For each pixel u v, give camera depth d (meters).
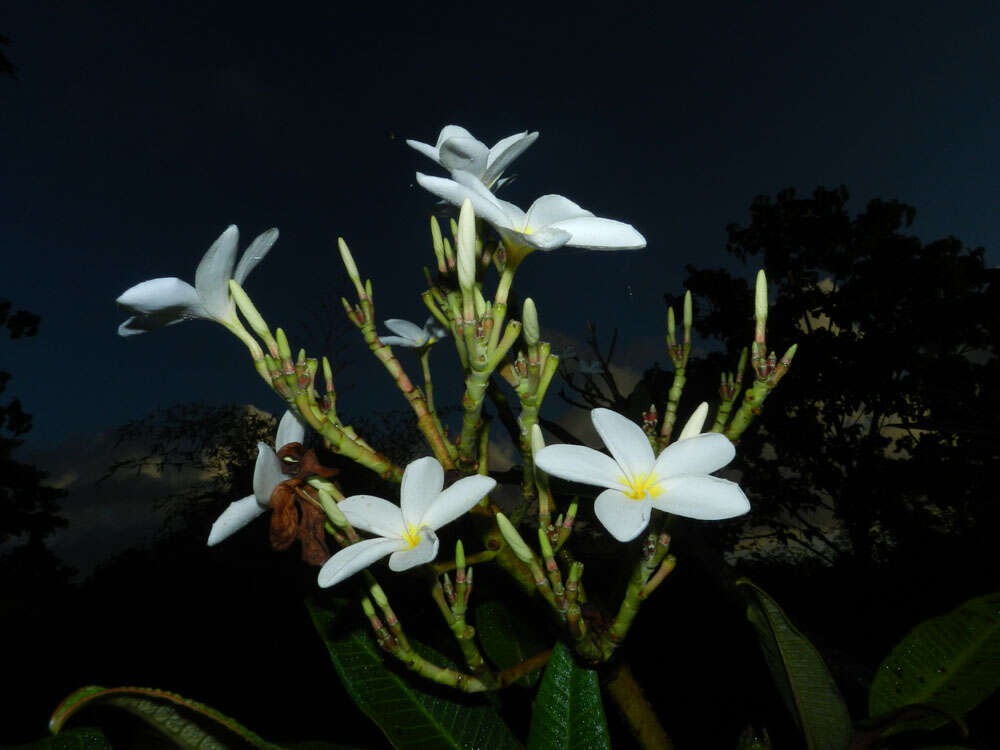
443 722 0.27
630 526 0.20
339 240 0.25
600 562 0.46
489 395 0.31
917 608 1.25
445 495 0.23
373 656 0.28
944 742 0.26
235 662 0.88
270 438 1.87
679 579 0.71
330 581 0.21
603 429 0.23
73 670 0.90
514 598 0.35
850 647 1.13
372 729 0.66
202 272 0.24
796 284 2.21
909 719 0.24
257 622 0.96
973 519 1.57
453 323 0.25
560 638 0.25
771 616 0.25
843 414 2.05
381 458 0.24
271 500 0.24
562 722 0.24
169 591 1.10
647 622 0.69
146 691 0.19
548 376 0.24
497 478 0.40
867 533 1.91
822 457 2.02
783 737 0.37
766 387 0.23
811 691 0.25
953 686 0.26
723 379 0.24
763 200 2.32
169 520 1.67
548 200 0.27
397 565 0.21
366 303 0.25
